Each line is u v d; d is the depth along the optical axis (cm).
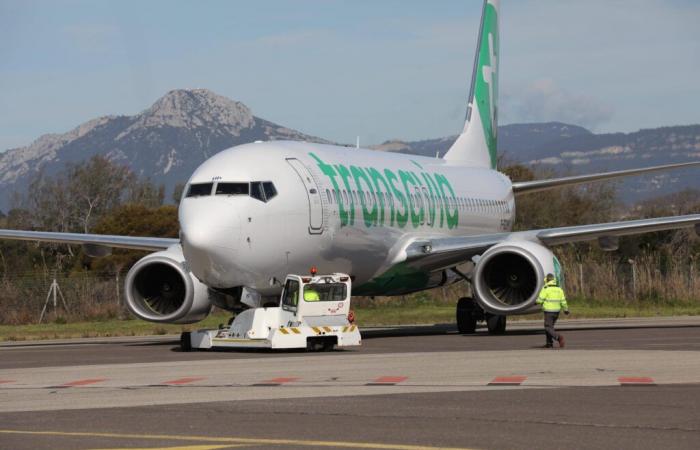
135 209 17212
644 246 17512
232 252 5788
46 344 7369
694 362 4691
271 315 5766
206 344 5875
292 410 3322
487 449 2625
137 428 3022
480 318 7812
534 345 6112
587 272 13188
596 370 4362
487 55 10175
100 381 4284
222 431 2945
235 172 6003
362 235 6800
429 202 7888
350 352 5600
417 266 7500
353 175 6888
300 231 6166
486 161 10000
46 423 3150
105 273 14288
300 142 6881
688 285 12456
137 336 8462
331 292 5791
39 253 15912
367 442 2739
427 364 4725
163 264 6375
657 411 3194
